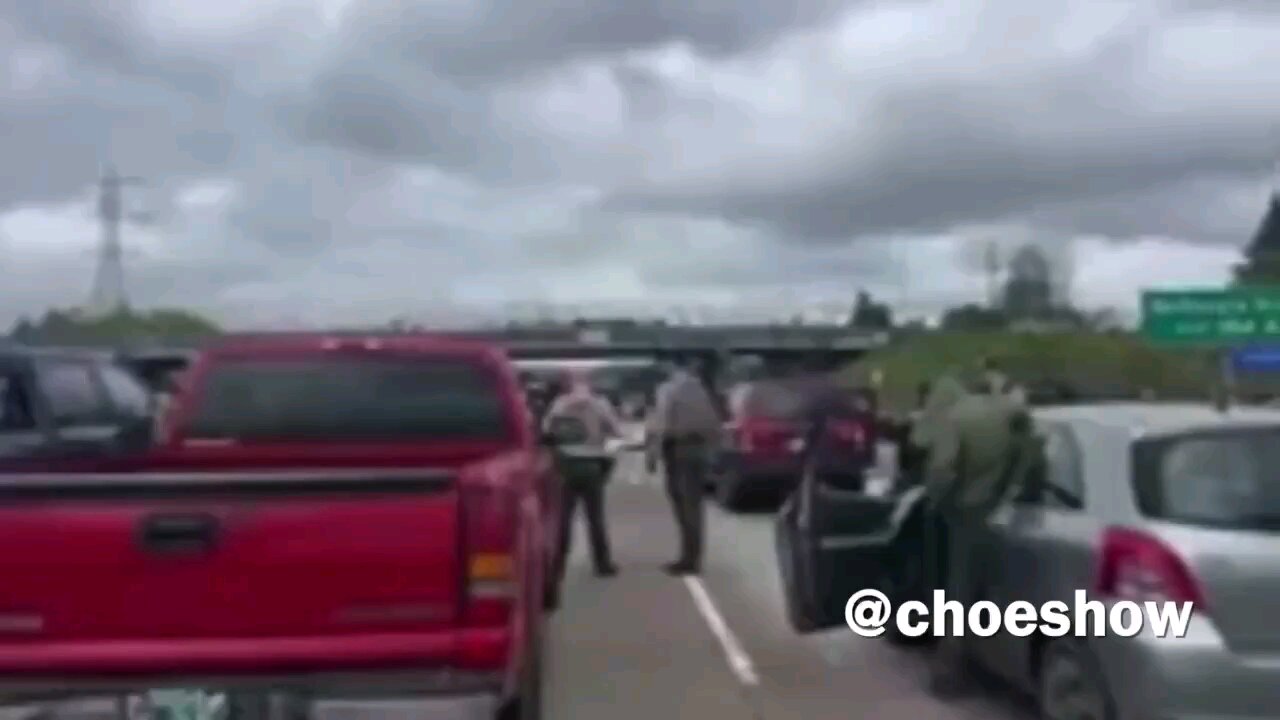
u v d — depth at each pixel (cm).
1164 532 697
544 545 958
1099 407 851
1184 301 4544
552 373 2480
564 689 1013
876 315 6494
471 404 902
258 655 591
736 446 2217
